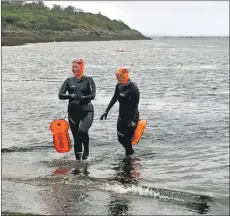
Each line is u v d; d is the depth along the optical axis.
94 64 42.00
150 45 125.62
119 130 9.23
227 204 6.38
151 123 12.98
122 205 6.11
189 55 68.06
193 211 6.02
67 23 143.12
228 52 82.69
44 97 18.02
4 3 131.00
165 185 7.31
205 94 20.16
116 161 8.81
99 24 174.62
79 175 7.68
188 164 8.71
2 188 6.70
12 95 18.39
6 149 9.52
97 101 17.12
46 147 9.86
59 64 39.81
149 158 9.11
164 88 22.39
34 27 121.69
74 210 5.88
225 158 9.19
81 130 8.80
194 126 12.56
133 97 9.12
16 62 41.28
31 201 6.17
